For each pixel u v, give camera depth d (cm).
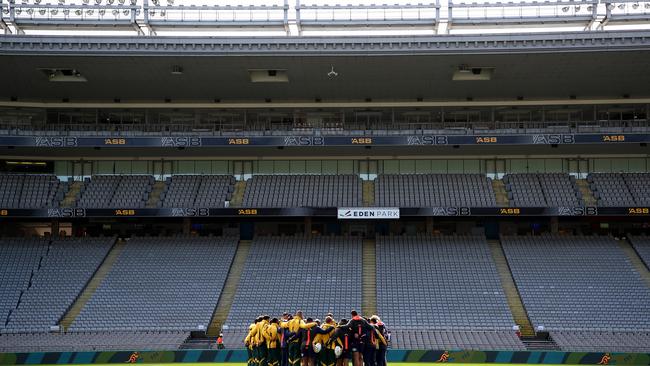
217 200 5656
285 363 2583
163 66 5025
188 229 5812
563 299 4744
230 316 4694
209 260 5312
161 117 5841
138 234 5866
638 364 3688
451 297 4812
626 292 4794
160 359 3916
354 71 5128
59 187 5800
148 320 4675
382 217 5344
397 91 5541
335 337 2442
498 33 4738
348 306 4772
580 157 5866
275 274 5131
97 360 3916
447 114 5772
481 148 5666
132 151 5762
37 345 4247
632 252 5272
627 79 5228
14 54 4775
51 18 5009
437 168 5956
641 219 5669
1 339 4450
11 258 5325
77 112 5803
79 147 5500
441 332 4434
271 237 5594
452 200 5578
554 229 5675
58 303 4866
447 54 4791
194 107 5822
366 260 5294
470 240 5475
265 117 5844
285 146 5488
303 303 4812
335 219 5816
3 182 5775
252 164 5981
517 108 5741
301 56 4859
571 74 5141
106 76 5209
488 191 5666
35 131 5512
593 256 5197
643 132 5288
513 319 4603
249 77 5256
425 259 5238
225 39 4797
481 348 4147
